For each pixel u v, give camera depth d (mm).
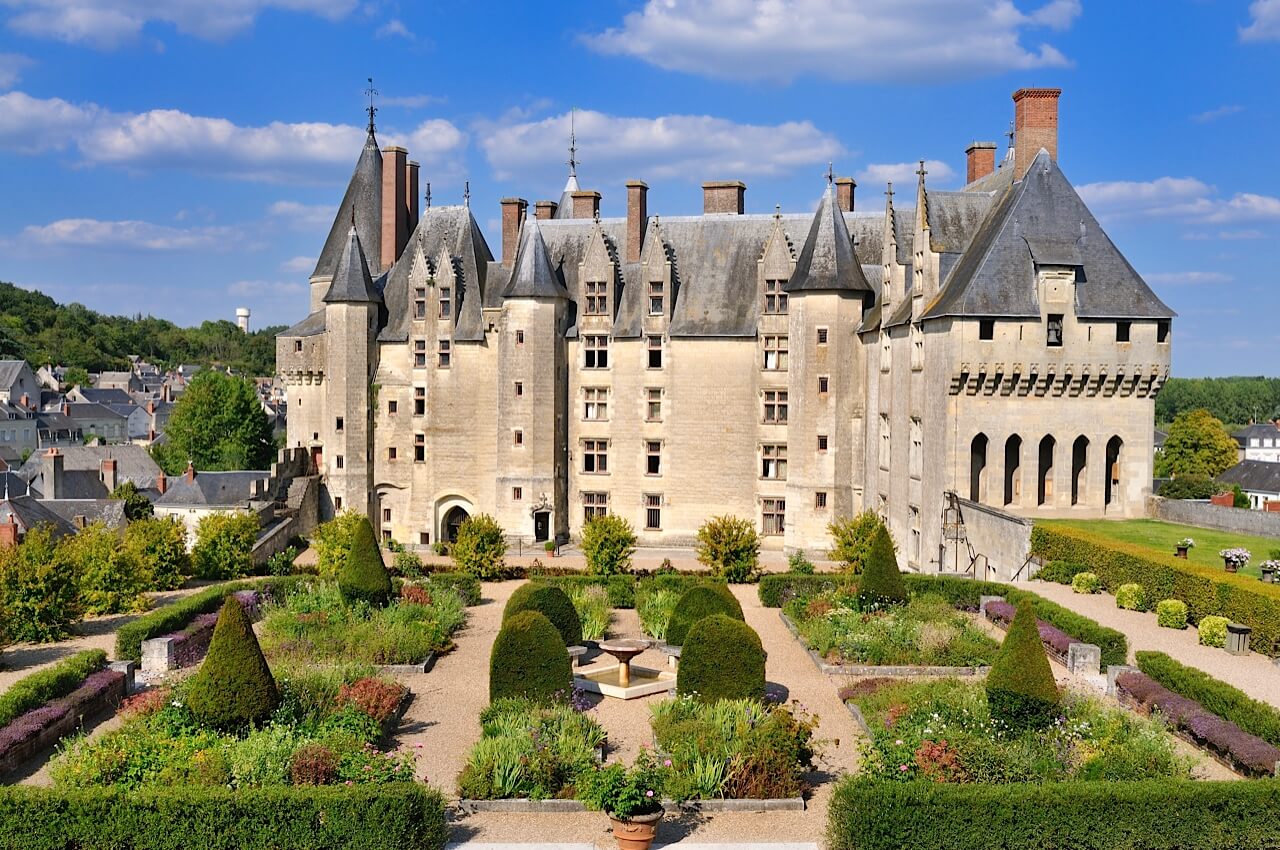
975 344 47781
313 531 66938
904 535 53906
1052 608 36000
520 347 65500
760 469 64250
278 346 70500
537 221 68688
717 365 64688
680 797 23016
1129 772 22312
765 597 45312
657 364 65562
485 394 67562
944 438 48594
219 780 22172
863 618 37625
